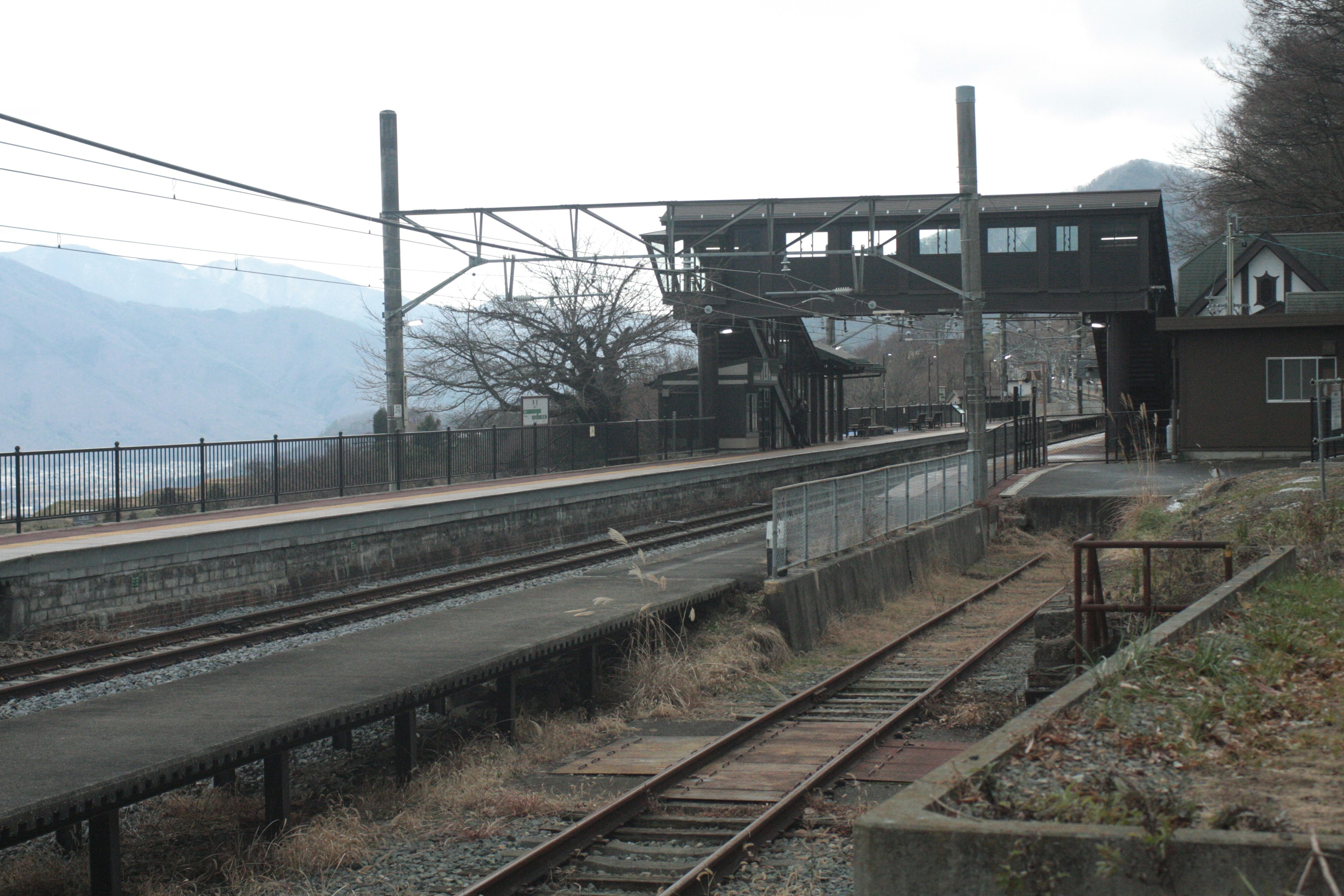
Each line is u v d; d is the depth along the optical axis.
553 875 6.84
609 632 12.10
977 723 10.48
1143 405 25.44
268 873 7.23
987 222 37.56
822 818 7.65
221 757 7.28
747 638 13.88
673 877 6.70
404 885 6.79
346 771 9.80
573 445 29.98
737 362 41.59
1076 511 25.70
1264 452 30.64
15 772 6.70
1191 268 49.78
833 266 38.22
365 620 14.67
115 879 6.71
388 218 21.61
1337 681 6.62
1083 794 4.57
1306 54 39.59
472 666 9.81
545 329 39.59
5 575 12.25
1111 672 6.64
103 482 17.05
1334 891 3.69
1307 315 29.86
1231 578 10.23
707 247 38.72
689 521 26.27
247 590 15.56
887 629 16.19
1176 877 3.88
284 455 20.48
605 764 9.38
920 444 50.38
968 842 4.05
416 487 23.91
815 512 16.34
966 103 23.31
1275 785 4.75
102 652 12.33
